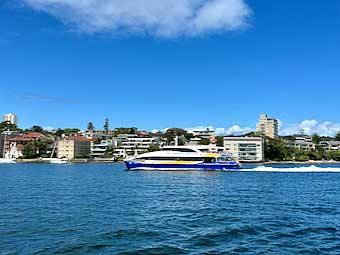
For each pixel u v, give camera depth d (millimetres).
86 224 25547
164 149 100250
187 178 77688
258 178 79500
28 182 68500
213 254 18703
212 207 34594
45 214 29594
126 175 88125
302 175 92062
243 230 24031
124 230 23688
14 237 21641
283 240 21469
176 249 19516
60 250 19031
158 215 29781
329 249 19609
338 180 75125
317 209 33750
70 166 173000
